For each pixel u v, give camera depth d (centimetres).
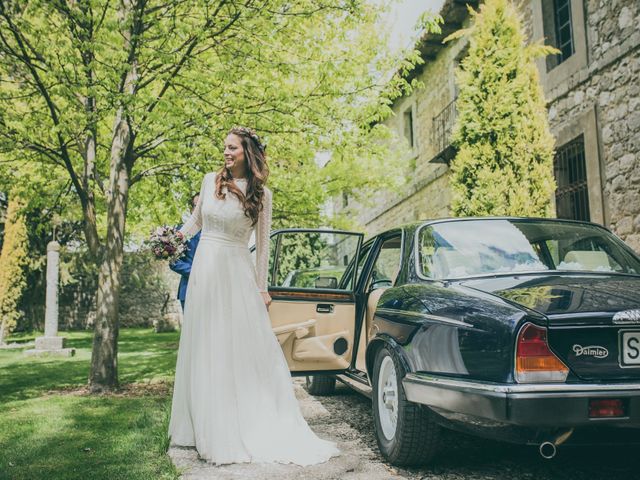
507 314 253
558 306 251
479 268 335
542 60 913
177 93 609
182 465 312
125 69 536
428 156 1391
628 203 720
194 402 330
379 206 1822
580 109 824
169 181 782
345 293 436
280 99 632
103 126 770
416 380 292
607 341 244
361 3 625
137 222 982
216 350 330
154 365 849
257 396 335
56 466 319
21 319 1922
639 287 286
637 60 704
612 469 311
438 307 295
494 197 673
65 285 2114
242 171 351
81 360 948
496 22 711
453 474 306
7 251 1451
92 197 673
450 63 1240
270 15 580
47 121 653
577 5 818
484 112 702
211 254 344
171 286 2338
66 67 614
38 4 524
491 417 241
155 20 573
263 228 362
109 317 624
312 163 1034
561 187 879
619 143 738
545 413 231
